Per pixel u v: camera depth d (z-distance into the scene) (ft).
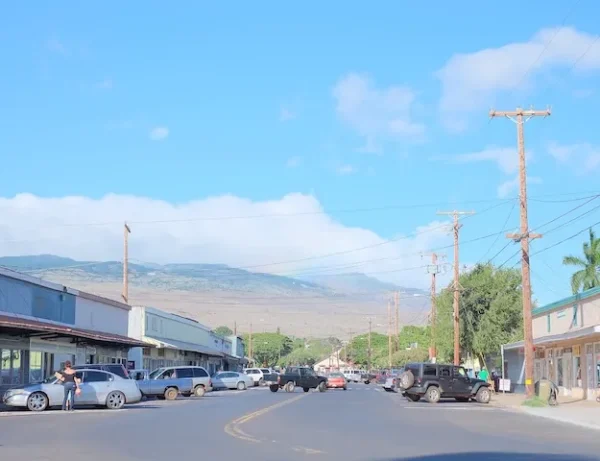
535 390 122.21
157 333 223.51
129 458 49.26
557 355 157.38
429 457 50.83
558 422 87.56
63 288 144.66
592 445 60.64
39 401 98.02
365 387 245.45
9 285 123.54
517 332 191.62
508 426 80.18
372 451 54.03
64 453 51.72
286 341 609.42
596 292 129.49
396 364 370.94
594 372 132.26
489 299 197.36
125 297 184.03
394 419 88.17
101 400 102.73
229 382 210.18
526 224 124.98
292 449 54.80
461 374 133.28
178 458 49.42
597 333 112.06
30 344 127.85
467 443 60.64
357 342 563.48
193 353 278.26
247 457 50.08
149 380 140.05
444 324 200.85
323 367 524.11
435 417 92.94
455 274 173.78
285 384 186.80
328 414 95.86
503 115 125.90
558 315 155.02
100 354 166.50
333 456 50.85
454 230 175.63
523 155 124.88
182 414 92.53
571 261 178.60
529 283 124.47
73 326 149.79
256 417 88.02
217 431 69.00
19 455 50.49
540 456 52.21
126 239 185.16
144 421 80.84
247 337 578.25
